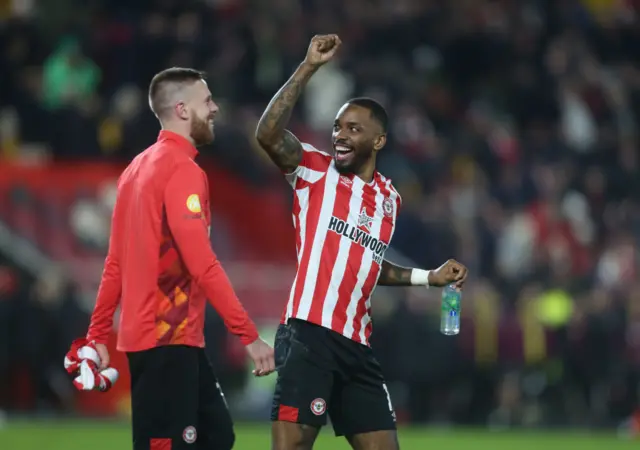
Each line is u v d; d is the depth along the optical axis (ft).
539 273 184.65
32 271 176.96
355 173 72.08
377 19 234.58
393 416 71.82
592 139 228.02
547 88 234.58
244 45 216.74
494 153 214.48
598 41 252.83
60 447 126.52
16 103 198.59
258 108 214.28
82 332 167.32
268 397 171.22
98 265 180.96
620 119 233.96
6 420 158.71
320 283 70.18
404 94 221.87
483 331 176.96
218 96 210.79
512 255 189.37
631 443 149.59
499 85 234.99
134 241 66.69
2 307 164.66
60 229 182.29
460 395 176.86
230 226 193.98
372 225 71.36
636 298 181.78
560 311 179.01
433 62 234.99
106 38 213.66
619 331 177.99
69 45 211.00
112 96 208.85
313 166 71.72
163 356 66.49
